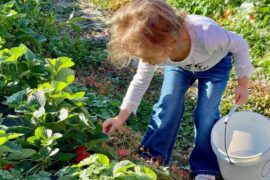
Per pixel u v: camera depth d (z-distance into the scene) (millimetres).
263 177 2410
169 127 2496
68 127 2246
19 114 2520
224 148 2453
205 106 2412
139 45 1899
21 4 3566
